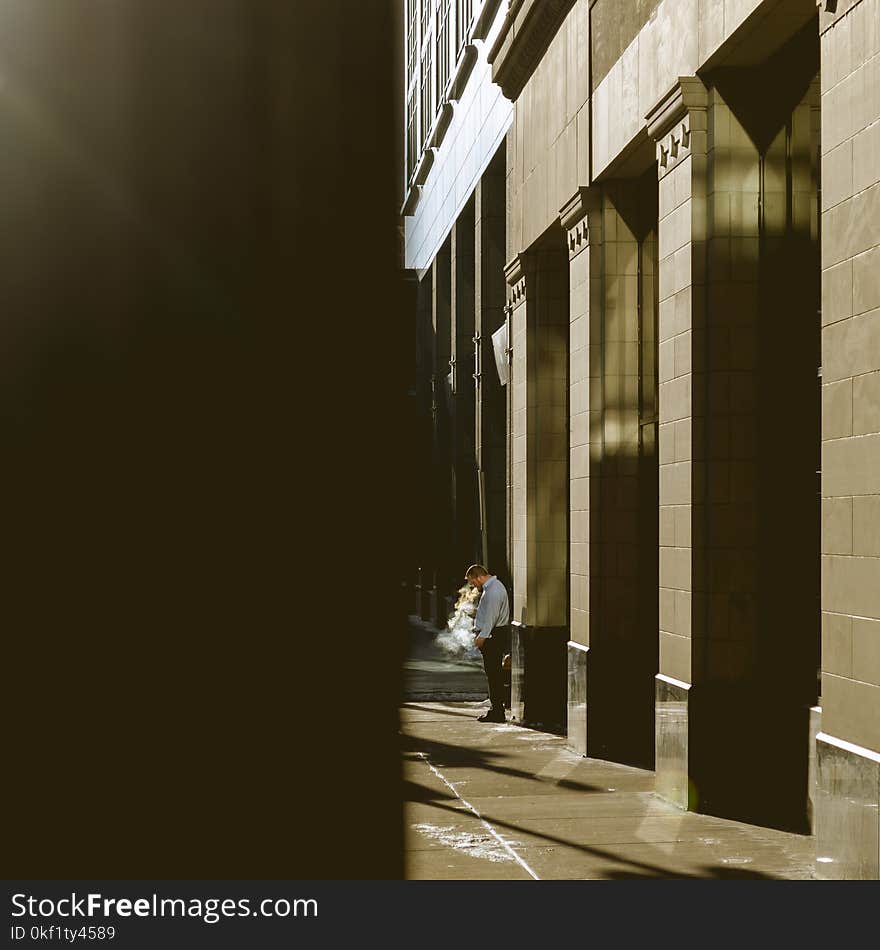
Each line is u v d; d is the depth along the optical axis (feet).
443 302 94.94
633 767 36.29
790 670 27.96
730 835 25.93
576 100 41.29
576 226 40.73
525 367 48.73
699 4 29.50
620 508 38.65
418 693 57.72
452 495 88.12
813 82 26.94
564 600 47.80
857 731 20.26
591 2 39.47
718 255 28.96
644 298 38.81
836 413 21.43
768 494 28.78
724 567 28.86
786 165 28.45
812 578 26.99
